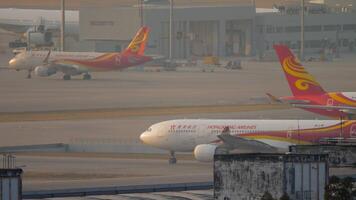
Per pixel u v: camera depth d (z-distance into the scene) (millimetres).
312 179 145625
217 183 148875
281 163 145375
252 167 146750
